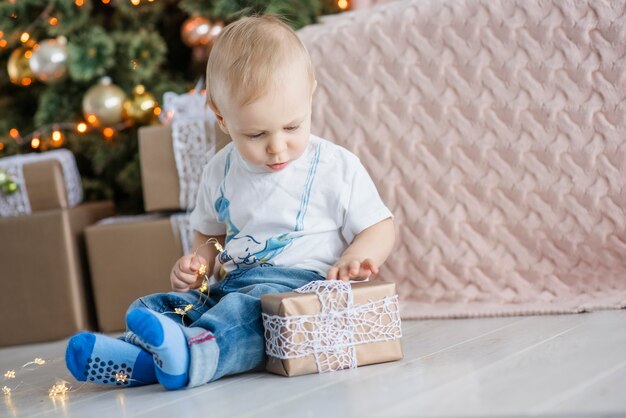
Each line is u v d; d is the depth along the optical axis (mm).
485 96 1512
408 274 1575
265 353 1102
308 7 2338
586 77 1437
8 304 1855
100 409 991
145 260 1822
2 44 2373
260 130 1154
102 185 2484
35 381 1279
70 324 1849
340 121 1615
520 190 1487
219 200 1309
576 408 765
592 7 1432
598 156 1431
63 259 1843
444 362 1049
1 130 2479
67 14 2367
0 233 1850
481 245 1518
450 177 1538
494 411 778
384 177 1582
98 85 2273
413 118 1566
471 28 1521
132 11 2434
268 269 1210
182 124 1798
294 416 839
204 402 958
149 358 1093
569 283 1466
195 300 1206
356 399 885
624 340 1068
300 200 1249
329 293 1068
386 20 1603
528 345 1107
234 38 1179
